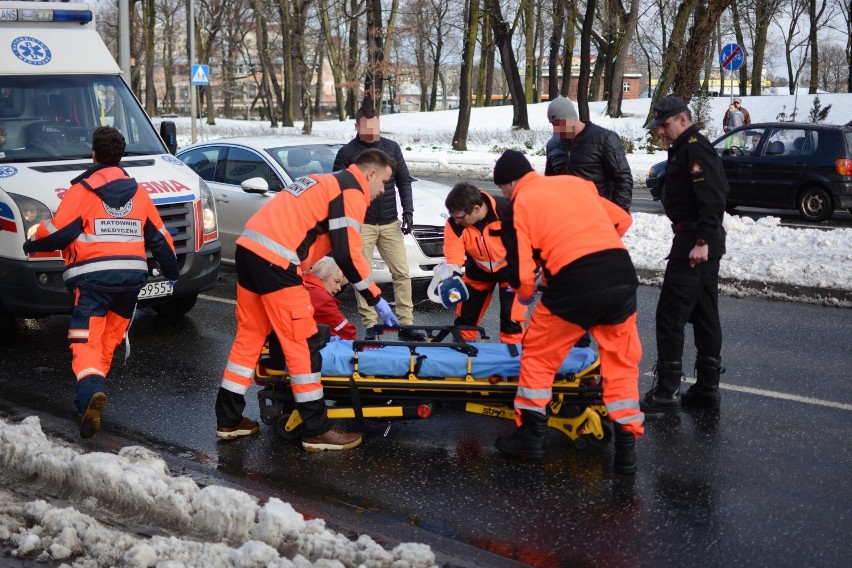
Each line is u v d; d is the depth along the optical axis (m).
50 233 5.56
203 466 5.16
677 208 5.95
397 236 7.82
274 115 54.59
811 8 50.97
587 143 6.73
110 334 5.95
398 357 5.38
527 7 46.06
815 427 5.76
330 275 6.27
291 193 5.27
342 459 5.30
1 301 7.60
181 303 8.81
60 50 8.80
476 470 5.12
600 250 4.80
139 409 6.21
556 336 4.93
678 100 5.87
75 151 8.37
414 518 4.49
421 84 70.69
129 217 5.76
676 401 6.00
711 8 29.59
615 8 42.38
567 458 5.30
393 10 44.34
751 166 16.12
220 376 6.99
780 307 9.17
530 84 52.81
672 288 5.91
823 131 15.48
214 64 69.00
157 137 8.97
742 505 4.62
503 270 6.23
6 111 8.28
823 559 4.05
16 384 6.80
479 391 5.34
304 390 5.31
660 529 4.36
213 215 8.39
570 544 4.20
